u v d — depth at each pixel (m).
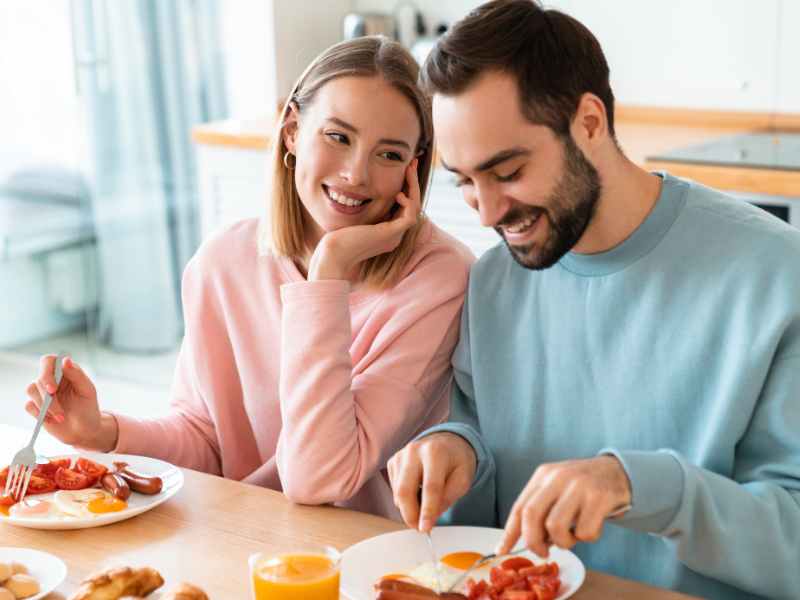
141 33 3.96
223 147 3.46
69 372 1.60
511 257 1.51
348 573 1.23
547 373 1.46
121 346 4.29
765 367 1.29
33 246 4.29
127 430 1.69
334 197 1.64
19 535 1.35
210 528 1.37
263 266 1.77
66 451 1.66
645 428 1.38
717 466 1.33
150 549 1.31
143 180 4.12
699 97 3.40
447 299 1.62
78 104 4.09
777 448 1.30
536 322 1.47
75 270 4.27
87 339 4.35
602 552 1.42
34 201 4.25
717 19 3.32
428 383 1.60
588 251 1.40
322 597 1.11
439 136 1.27
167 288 4.20
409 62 1.61
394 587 1.16
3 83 4.16
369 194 1.64
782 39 3.23
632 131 3.29
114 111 4.06
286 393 1.51
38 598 1.17
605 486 1.12
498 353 1.50
